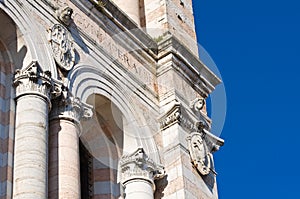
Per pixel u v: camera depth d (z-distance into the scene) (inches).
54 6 1259.8
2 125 1116.5
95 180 1278.3
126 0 1551.4
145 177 1279.5
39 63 1169.4
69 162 1136.8
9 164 1081.4
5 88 1151.6
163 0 1534.2
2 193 1059.9
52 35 1224.8
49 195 1107.9
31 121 1107.3
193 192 1323.8
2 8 1168.8
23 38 1179.9
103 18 1350.9
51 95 1163.9
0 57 1173.7
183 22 1544.0
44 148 1096.8
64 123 1167.6
